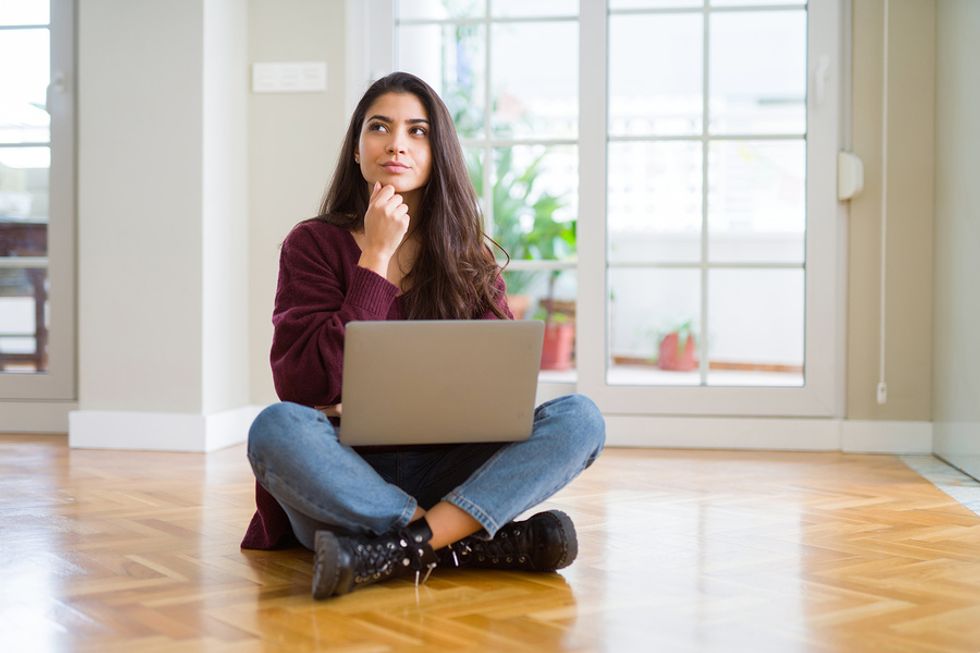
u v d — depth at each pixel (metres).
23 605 2.00
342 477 2.06
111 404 4.42
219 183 4.46
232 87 4.55
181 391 4.37
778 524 2.86
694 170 4.62
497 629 1.85
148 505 3.08
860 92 4.42
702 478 3.67
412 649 1.74
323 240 2.37
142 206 4.39
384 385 2.02
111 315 4.41
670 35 4.58
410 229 2.45
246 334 4.70
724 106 4.62
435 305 2.39
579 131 4.56
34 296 4.76
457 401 2.06
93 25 4.42
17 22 4.71
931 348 4.38
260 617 1.92
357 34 4.64
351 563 2.00
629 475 3.73
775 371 7.19
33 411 4.77
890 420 4.41
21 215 4.75
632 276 7.34
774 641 1.80
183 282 4.36
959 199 4.00
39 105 4.72
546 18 4.62
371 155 2.36
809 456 4.28
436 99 2.41
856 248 4.43
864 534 2.73
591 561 2.39
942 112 4.24
